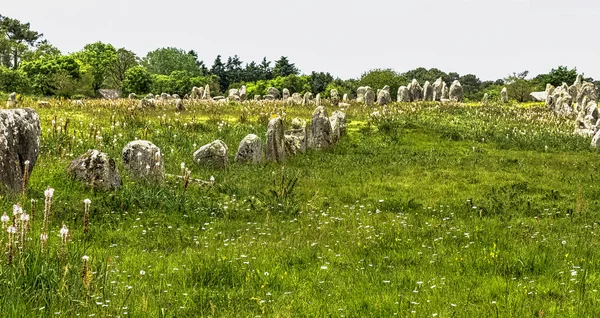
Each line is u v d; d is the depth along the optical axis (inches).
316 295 334.3
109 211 531.5
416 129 1353.3
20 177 541.6
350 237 489.4
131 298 307.3
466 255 426.6
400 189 779.4
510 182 844.0
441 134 1330.0
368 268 393.7
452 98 2442.2
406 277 369.4
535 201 698.8
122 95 4052.7
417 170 943.7
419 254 432.8
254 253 423.2
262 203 629.0
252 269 380.2
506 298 321.7
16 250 320.2
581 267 397.4
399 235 501.4
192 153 943.7
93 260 351.3
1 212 459.2
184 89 4490.7
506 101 2527.1
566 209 637.9
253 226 526.0
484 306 313.9
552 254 425.7
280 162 987.3
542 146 1289.4
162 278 354.3
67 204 529.0
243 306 309.4
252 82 5022.1
